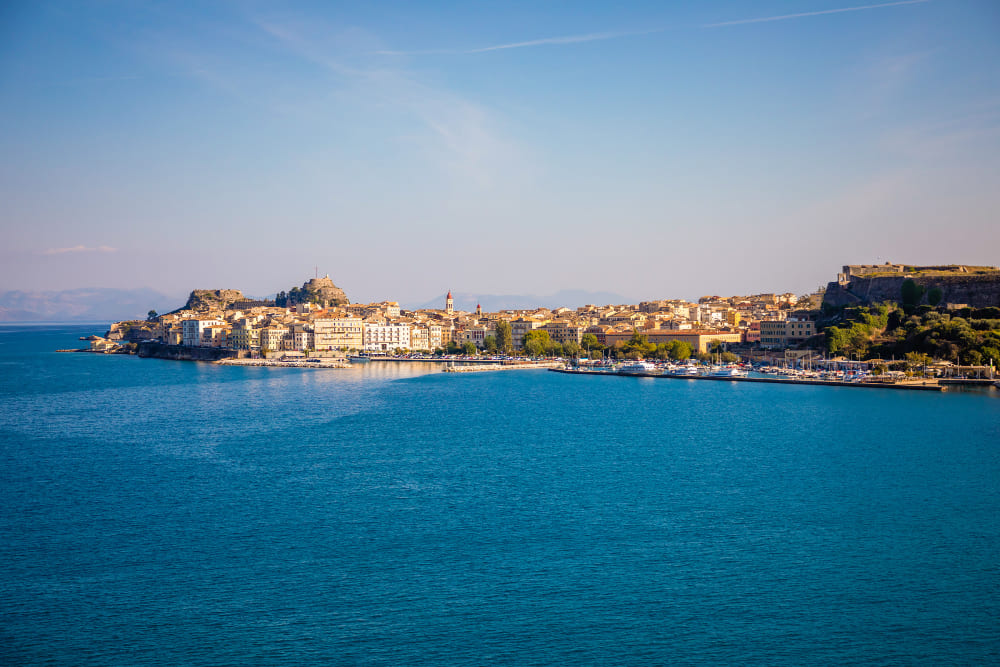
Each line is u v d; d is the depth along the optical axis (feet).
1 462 609.01
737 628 319.47
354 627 321.32
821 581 361.30
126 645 308.40
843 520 445.37
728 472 565.94
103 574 372.58
